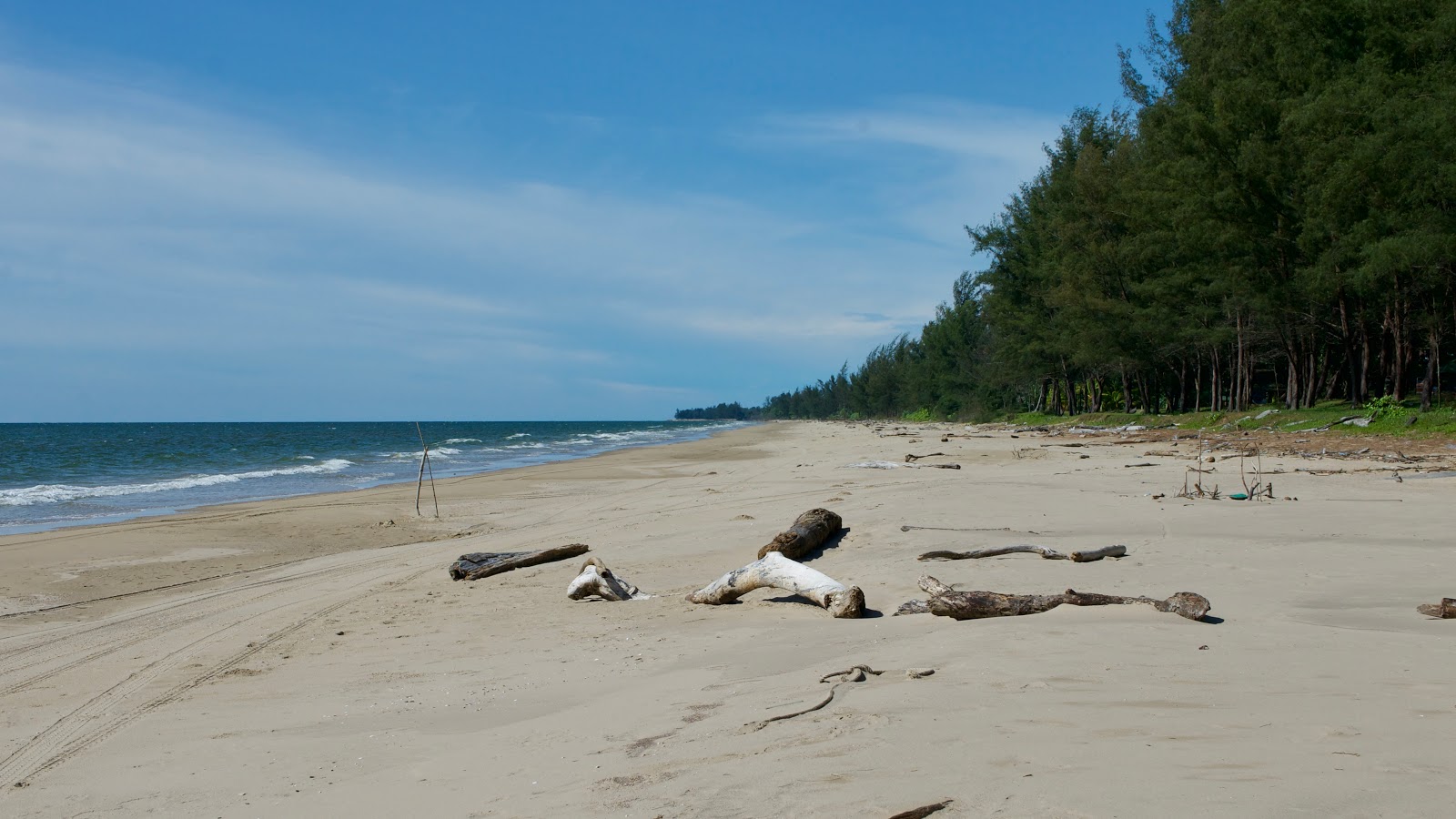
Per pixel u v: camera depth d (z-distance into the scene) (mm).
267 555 12773
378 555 12469
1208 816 2807
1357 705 3939
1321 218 26828
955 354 75375
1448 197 24109
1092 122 50375
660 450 46688
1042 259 52344
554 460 39219
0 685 6262
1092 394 59719
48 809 3877
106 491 24625
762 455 37625
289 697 5582
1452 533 9305
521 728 4535
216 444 66562
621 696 4984
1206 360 45031
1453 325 27062
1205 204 30906
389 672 6094
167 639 7648
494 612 8133
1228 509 11609
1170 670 4652
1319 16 27734
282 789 3932
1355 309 30734
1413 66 26469
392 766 4129
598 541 12164
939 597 6418
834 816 3014
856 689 4625
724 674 5250
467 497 20719
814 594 7152
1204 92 31875
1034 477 17438
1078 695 4242
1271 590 6852
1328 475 15883
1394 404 27125
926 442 37000
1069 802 2977
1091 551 8484
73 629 8242
